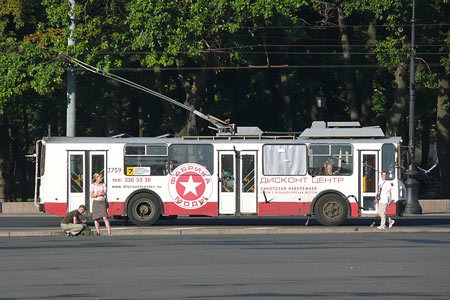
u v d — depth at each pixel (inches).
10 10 5885.8
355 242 3186.5
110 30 5556.1
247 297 1764.3
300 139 4057.6
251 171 4030.5
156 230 3580.2
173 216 4301.2
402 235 3518.7
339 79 6899.6
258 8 5260.8
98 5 5625.0
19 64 5462.6
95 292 1854.1
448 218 4808.1
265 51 5733.3
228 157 4035.4
